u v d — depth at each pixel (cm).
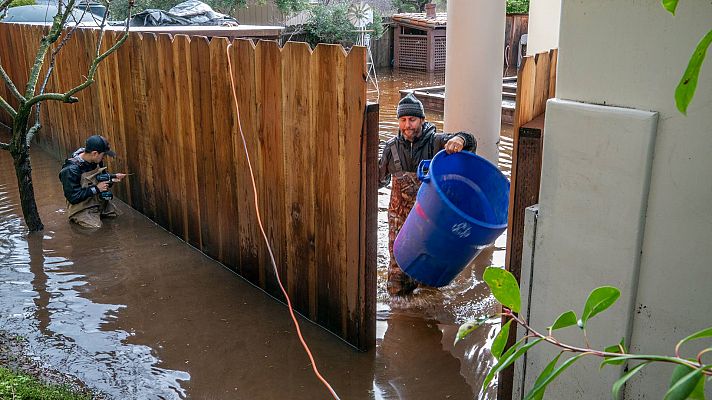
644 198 224
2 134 1014
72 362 402
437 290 511
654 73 216
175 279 523
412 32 2372
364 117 379
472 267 557
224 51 488
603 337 244
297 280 466
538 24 929
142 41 601
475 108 648
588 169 238
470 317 469
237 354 416
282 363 406
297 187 446
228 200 524
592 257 243
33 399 341
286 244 470
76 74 752
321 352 419
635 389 238
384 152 499
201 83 525
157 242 602
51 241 600
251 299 491
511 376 311
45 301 482
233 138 501
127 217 669
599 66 231
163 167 614
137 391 374
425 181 425
